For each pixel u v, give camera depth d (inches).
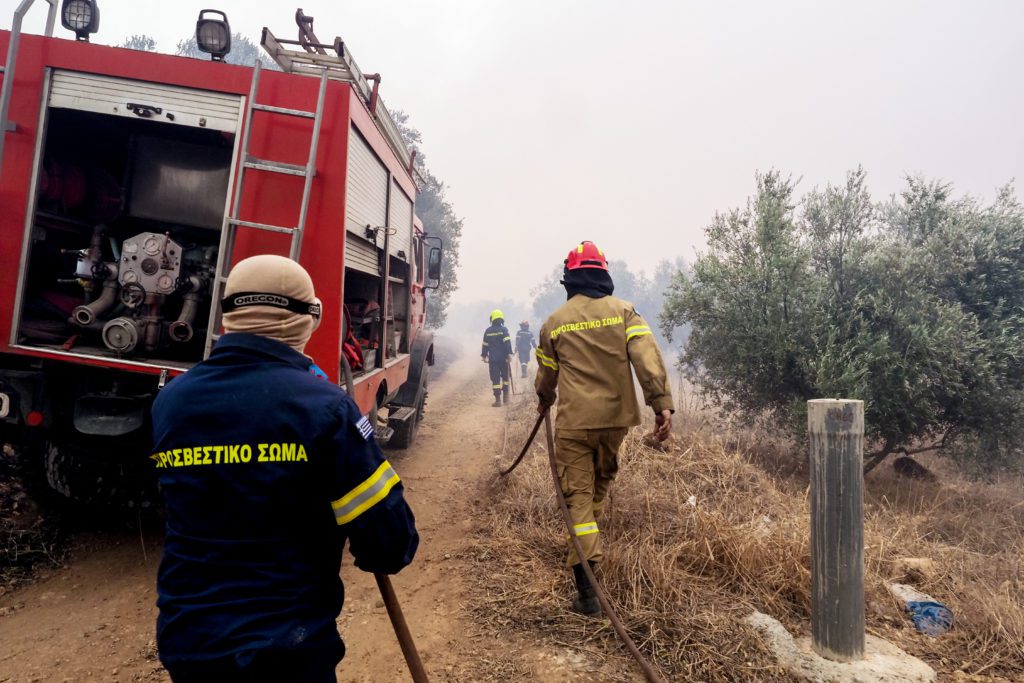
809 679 104.7
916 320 231.0
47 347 138.9
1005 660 112.2
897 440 239.1
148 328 141.0
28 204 136.9
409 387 299.6
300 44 147.9
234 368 53.9
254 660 46.2
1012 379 226.1
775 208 254.7
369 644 118.2
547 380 142.4
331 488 51.9
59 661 108.1
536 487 195.9
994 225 241.0
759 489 203.6
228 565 49.4
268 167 138.7
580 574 126.3
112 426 138.5
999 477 243.8
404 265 274.4
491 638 119.0
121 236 171.2
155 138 166.9
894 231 271.0
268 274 56.5
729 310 270.8
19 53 137.2
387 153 203.2
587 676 106.1
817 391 242.4
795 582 131.8
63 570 142.0
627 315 133.2
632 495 179.5
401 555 55.1
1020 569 150.4
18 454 162.9
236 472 50.1
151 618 124.1
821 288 247.6
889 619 126.9
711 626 119.6
